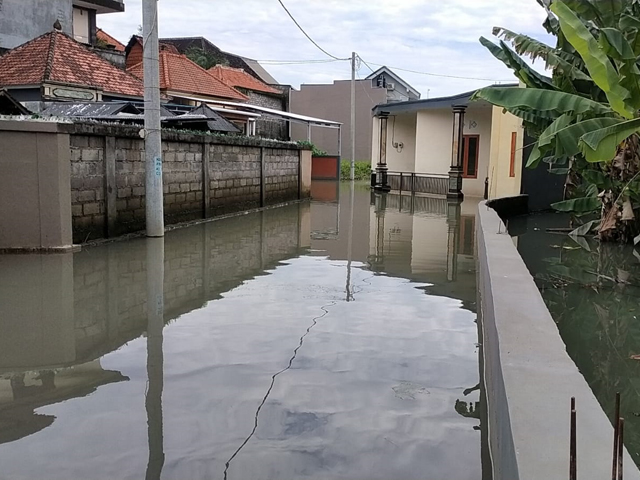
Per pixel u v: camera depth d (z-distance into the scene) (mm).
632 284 5695
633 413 2904
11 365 3631
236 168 12625
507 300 2947
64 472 2441
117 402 3109
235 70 32094
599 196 8148
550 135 5863
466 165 19844
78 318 4598
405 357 3822
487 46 7848
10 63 14242
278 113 23750
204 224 10727
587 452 1471
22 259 6762
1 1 17000
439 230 10672
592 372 3486
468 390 3303
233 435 2766
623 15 5984
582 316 4641
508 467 1673
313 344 4059
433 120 20219
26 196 7047
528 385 1873
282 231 10125
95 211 8031
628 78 5277
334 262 7285
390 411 3029
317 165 27609
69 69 14211
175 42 38719
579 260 6973
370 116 32625
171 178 10062
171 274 6242
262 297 5387
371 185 21938
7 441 2699
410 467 2504
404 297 5465
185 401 3125
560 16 5266
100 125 7914
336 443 2703
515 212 11930
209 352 3879
